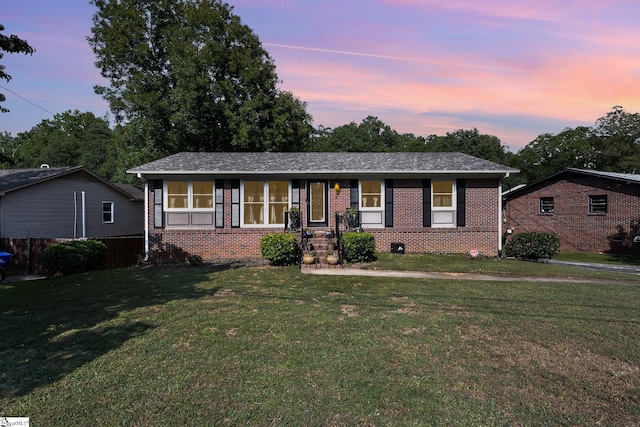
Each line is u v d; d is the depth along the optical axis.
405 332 5.96
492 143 53.03
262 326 6.26
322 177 15.69
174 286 9.66
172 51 25.52
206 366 4.72
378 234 15.66
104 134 54.47
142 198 27.97
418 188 15.77
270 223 15.77
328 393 4.04
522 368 4.69
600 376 4.48
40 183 19.72
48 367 4.72
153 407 3.77
